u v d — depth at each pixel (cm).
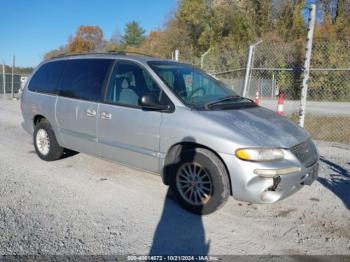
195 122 398
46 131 592
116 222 382
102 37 7188
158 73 453
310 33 771
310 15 766
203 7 3478
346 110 1462
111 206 424
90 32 7025
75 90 536
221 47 3028
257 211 421
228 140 373
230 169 373
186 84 470
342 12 2856
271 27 3259
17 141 777
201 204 400
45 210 407
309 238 360
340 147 771
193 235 359
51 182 503
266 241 352
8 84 2728
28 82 641
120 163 487
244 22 3234
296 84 1877
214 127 387
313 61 1903
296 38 2864
